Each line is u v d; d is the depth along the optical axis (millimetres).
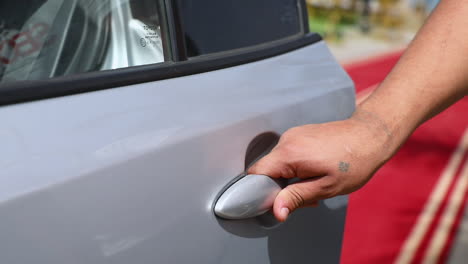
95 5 964
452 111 6770
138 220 793
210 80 1028
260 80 1136
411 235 3318
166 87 941
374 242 3207
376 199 3834
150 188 815
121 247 767
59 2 911
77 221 716
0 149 688
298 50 1364
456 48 1157
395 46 16422
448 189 4172
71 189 716
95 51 949
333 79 1364
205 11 1103
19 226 656
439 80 1144
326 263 1313
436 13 1232
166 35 1002
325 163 1007
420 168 4621
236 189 949
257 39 1240
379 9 18828
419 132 5836
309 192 1024
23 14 859
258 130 1037
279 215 1005
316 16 18203
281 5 1388
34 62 857
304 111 1178
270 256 1075
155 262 816
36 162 703
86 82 834
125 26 1007
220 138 948
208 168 920
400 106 1121
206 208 911
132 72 910
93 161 755
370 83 8305
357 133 1064
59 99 789
